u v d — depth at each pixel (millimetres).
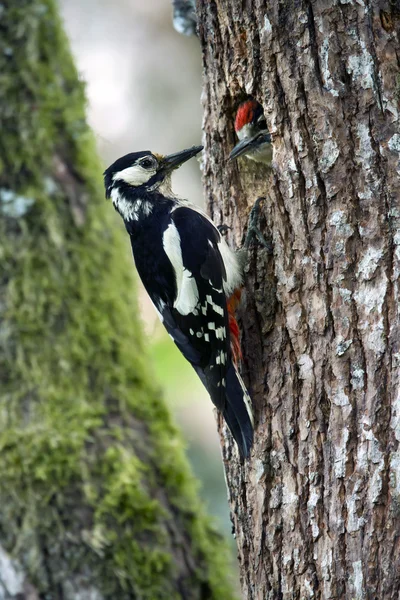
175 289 9523
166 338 14805
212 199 10242
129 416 10680
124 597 9562
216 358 9055
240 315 9172
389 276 8055
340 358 8242
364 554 7988
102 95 18344
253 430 8805
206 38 9500
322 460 8336
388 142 8133
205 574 10094
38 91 11508
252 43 8742
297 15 8383
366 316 8133
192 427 15297
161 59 18453
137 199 10234
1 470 9922
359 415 8125
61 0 18922
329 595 8203
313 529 8359
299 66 8414
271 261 8977
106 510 9898
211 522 10641
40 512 9766
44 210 11125
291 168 8539
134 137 18109
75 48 18609
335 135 8281
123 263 11750
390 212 8102
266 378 8898
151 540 9930
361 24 8234
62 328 10750
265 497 8797
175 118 18188
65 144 11602
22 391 10352
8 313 10633
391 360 7992
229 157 9570
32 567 9531
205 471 14938
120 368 10922
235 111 9703
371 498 7980
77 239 11266
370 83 8195
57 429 10195
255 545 8945
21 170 11203
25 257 10875
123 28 18781
